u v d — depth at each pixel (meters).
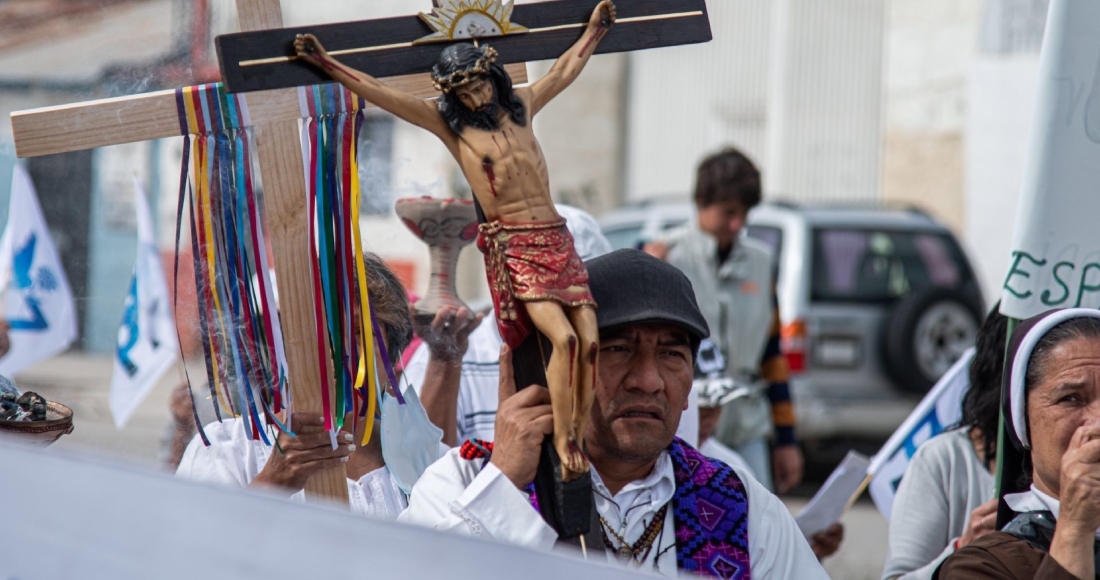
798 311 27.70
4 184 27.11
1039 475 7.57
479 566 4.35
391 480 8.58
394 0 11.89
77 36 30.41
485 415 10.90
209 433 8.37
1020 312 8.79
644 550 7.14
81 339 15.72
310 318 6.89
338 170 6.88
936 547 9.77
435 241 9.76
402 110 6.09
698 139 48.31
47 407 7.81
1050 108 8.73
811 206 30.00
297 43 5.95
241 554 4.56
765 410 16.61
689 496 7.31
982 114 40.88
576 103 48.78
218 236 6.83
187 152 6.78
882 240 28.78
